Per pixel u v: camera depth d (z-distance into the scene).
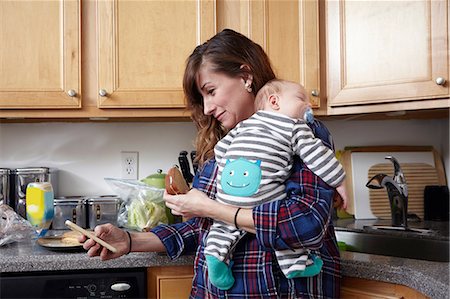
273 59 1.95
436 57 1.75
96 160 2.27
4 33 1.90
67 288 1.61
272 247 1.26
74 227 1.43
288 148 1.31
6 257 1.59
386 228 1.99
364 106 1.90
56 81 1.91
